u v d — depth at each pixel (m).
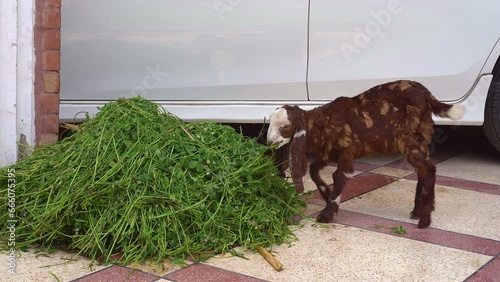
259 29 3.73
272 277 2.43
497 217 3.11
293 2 3.71
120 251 2.58
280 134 2.79
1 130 3.09
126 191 2.60
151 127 2.80
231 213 2.69
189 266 2.51
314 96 3.82
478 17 3.72
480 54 3.74
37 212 2.65
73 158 2.75
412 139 2.89
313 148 2.92
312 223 2.96
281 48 3.75
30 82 3.12
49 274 2.43
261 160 2.84
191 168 2.71
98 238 2.54
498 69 3.81
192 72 3.78
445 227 2.96
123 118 2.81
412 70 3.77
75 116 3.54
